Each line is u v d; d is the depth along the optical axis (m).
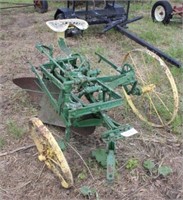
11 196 3.26
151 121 4.33
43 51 4.17
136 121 4.30
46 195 3.28
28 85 4.51
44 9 7.89
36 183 3.39
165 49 6.20
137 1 8.70
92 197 3.26
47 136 3.08
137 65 5.54
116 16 6.74
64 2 8.65
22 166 3.57
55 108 3.79
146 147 3.89
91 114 3.62
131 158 3.70
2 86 4.88
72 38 6.50
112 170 3.24
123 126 3.30
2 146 3.82
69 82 3.40
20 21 7.39
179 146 3.94
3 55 5.79
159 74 5.28
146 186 3.40
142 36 6.64
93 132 3.95
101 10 6.75
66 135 3.56
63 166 3.05
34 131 3.35
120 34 6.70
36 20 7.45
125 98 4.45
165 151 3.85
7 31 6.82
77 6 8.18
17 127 4.07
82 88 3.68
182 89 4.95
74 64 4.11
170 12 7.24
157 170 3.57
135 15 7.87
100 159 3.55
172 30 7.11
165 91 4.88
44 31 6.84
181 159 3.75
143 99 4.67
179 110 4.48
